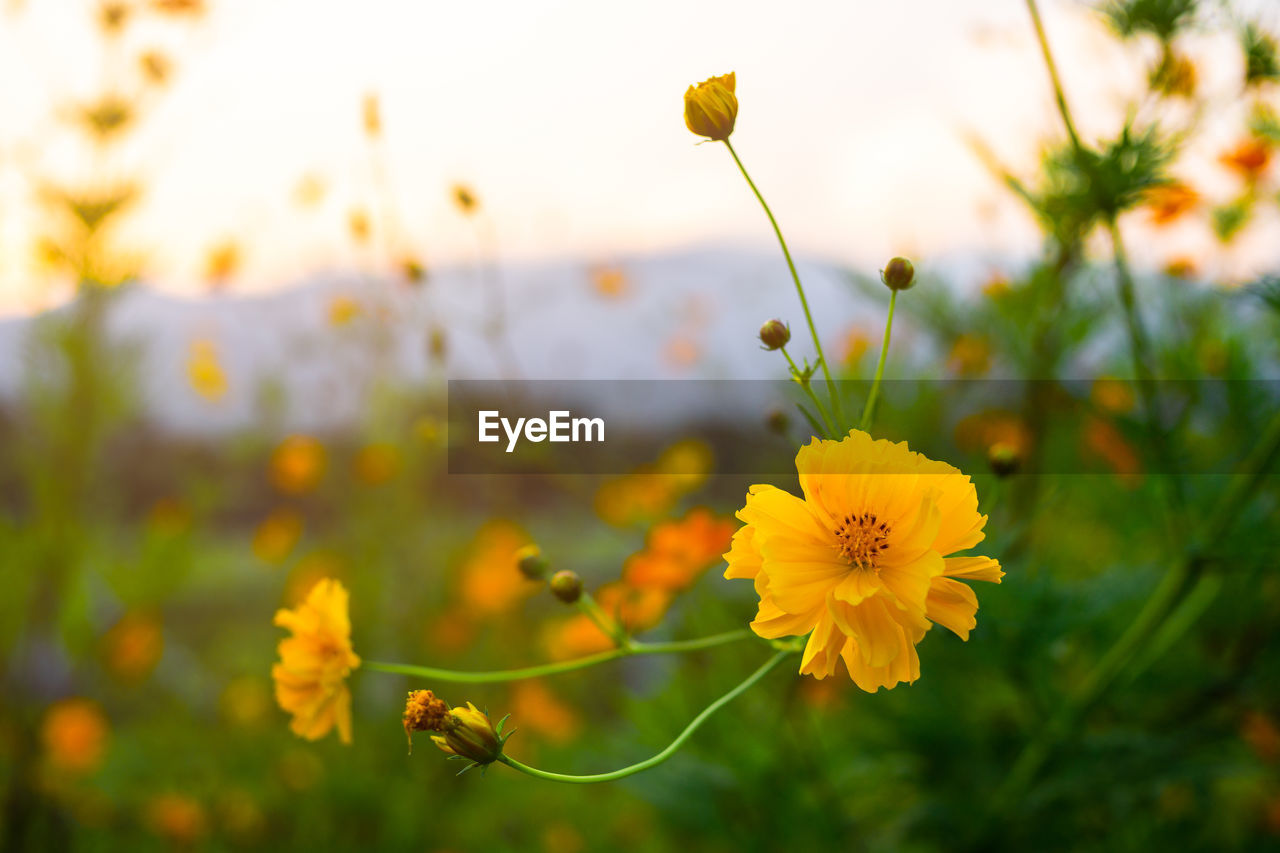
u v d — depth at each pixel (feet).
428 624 3.89
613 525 2.72
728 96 1.56
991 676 2.07
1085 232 1.98
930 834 2.03
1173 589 1.87
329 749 3.48
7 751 3.08
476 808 3.36
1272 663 2.05
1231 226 2.13
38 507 2.95
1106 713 2.08
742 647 2.30
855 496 1.46
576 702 3.75
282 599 4.22
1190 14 1.82
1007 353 2.35
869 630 1.44
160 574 3.28
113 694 3.55
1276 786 2.21
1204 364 2.15
